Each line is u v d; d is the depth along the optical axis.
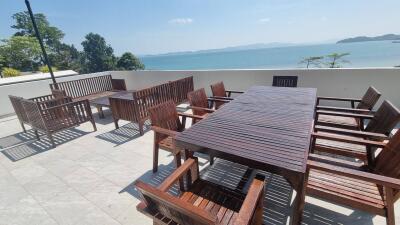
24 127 4.17
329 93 4.11
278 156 1.28
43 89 6.26
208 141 1.54
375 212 1.23
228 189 1.51
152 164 2.65
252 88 3.30
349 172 1.18
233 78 5.07
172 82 4.37
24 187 2.33
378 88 3.66
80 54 40.22
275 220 1.66
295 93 2.84
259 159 1.26
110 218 1.79
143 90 3.61
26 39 26.86
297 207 1.32
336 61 15.50
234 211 1.32
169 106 2.49
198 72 5.57
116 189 2.19
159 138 2.34
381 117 1.93
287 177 1.19
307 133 1.59
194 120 2.81
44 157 3.04
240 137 1.57
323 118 2.76
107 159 2.85
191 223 0.86
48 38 34.88
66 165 2.76
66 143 3.50
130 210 1.87
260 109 2.23
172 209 0.87
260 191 1.13
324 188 1.40
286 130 1.66
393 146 1.38
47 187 2.30
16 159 3.04
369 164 1.63
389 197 1.15
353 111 2.46
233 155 1.34
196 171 1.57
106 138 3.61
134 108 3.54
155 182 2.28
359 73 3.75
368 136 1.76
